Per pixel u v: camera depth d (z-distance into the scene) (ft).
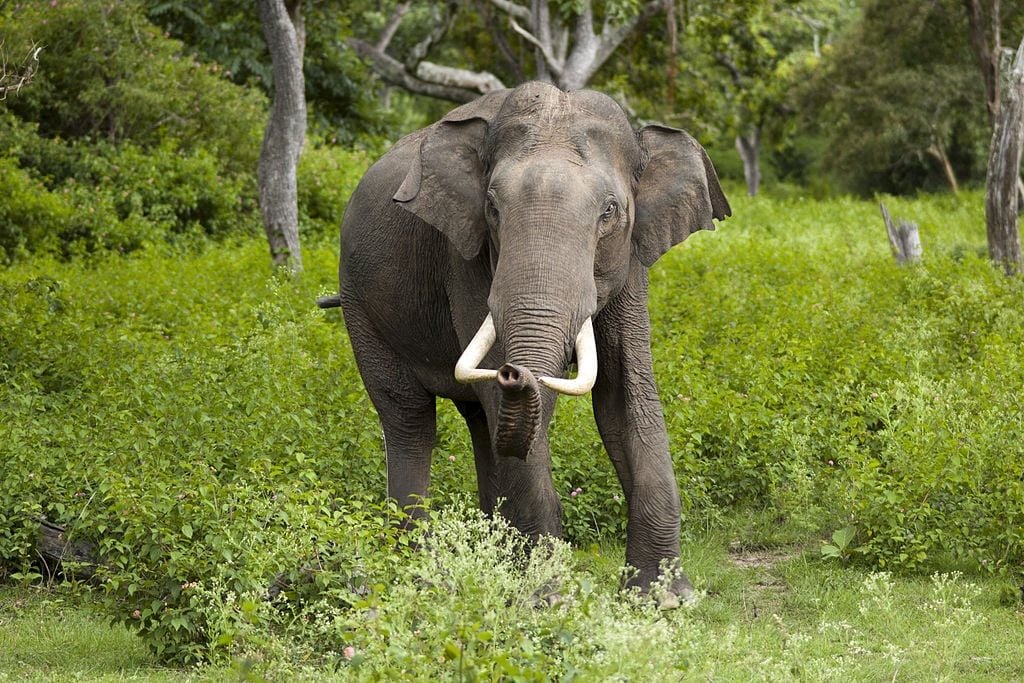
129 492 27.45
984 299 52.11
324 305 38.68
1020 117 69.15
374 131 157.28
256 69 142.31
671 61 109.81
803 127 212.43
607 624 20.71
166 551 26.09
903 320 52.49
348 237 34.83
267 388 41.50
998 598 29.78
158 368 43.24
